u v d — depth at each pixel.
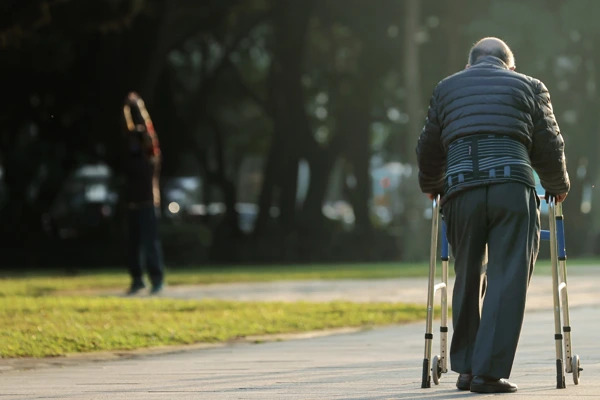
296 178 111.12
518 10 111.12
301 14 107.12
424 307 39.53
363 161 120.56
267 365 24.36
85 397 19.23
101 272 75.75
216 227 114.88
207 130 148.75
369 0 106.31
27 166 106.19
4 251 96.88
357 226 121.50
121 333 29.70
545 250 82.06
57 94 96.56
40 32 77.94
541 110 19.75
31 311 34.97
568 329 20.27
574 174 120.75
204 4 99.12
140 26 92.88
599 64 114.50
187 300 40.56
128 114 45.62
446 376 21.66
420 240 100.25
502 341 18.66
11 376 22.84
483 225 19.28
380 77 116.56
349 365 24.17
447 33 109.50
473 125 19.48
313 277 62.44
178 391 19.92
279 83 109.75
